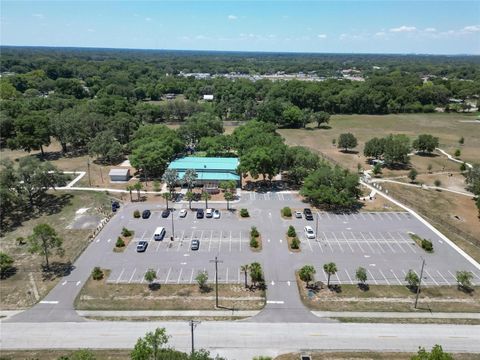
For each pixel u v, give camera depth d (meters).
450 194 99.12
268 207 88.94
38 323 51.59
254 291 58.25
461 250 70.75
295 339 48.75
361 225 80.12
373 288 59.19
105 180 105.81
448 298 57.12
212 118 146.75
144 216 82.88
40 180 87.19
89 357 38.81
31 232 77.38
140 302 55.72
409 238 74.88
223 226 79.19
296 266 64.69
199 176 100.00
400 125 183.25
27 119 123.81
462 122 190.50
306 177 97.25
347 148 140.50
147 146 106.19
